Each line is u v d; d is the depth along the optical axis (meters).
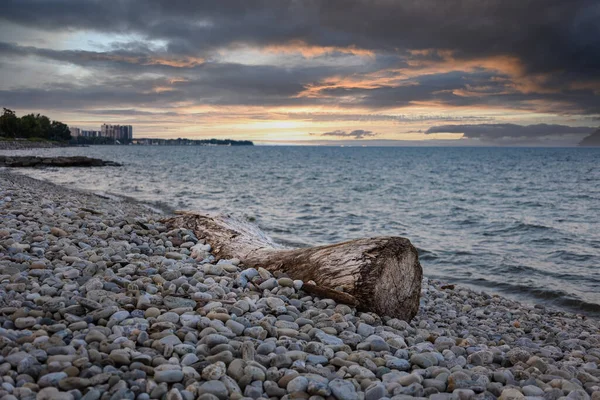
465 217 22.44
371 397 3.43
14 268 5.43
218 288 5.69
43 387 3.02
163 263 6.72
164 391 3.15
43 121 165.50
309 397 3.31
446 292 9.48
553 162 105.88
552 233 18.02
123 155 115.88
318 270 6.35
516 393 3.63
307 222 19.52
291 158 118.31
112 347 3.66
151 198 24.61
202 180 41.12
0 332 3.63
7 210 9.09
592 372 4.81
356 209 24.61
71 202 12.77
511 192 37.16
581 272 12.05
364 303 5.90
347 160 109.62
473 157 144.25
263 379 3.53
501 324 7.50
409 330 5.60
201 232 8.80
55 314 4.24
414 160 114.50
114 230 8.50
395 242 6.41
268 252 7.37
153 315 4.58
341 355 4.20
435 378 3.92
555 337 6.89
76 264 5.91
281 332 4.57
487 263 12.95
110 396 3.00
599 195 35.22
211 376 3.41
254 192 31.70
